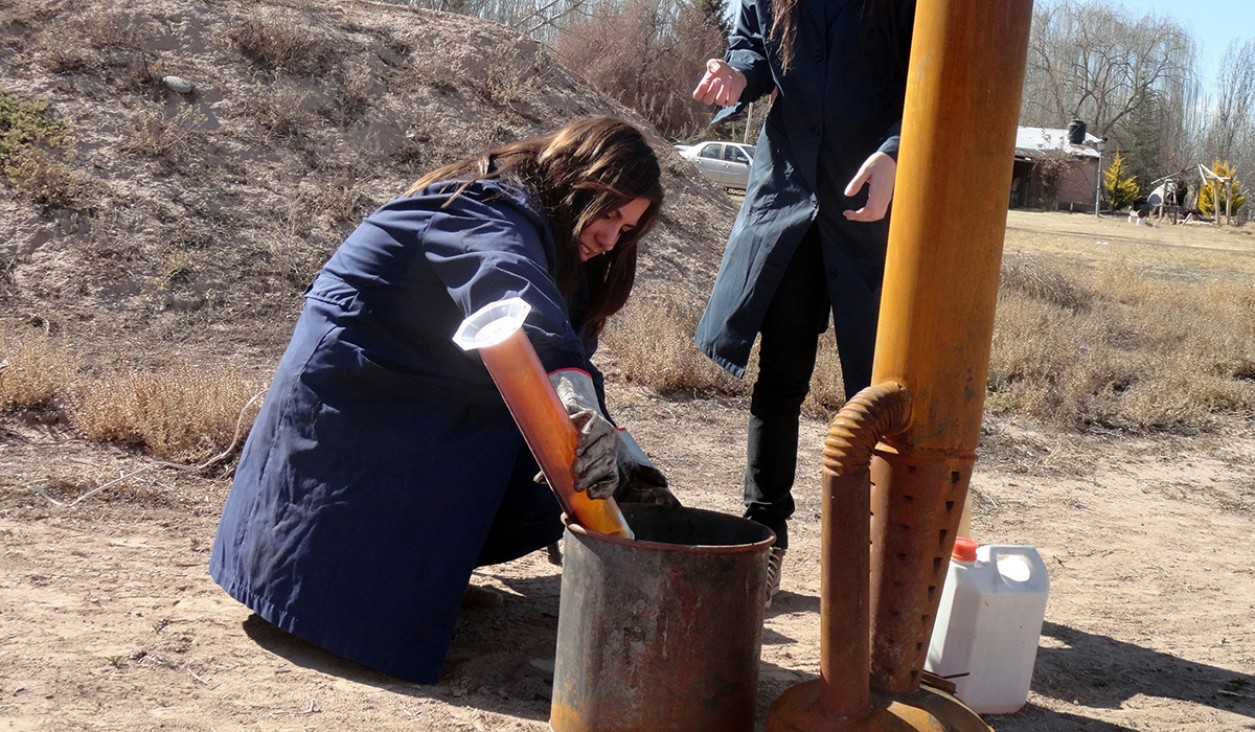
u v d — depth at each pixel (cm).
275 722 254
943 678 271
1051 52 7962
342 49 1199
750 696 247
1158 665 357
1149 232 3972
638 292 1002
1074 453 718
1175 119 7688
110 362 681
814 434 697
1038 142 6550
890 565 245
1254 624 412
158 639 298
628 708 238
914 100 239
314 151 1045
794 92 357
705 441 659
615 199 280
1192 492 650
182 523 420
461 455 289
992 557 302
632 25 3966
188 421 513
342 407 290
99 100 999
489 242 261
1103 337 1119
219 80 1079
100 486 450
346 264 294
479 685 292
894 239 244
